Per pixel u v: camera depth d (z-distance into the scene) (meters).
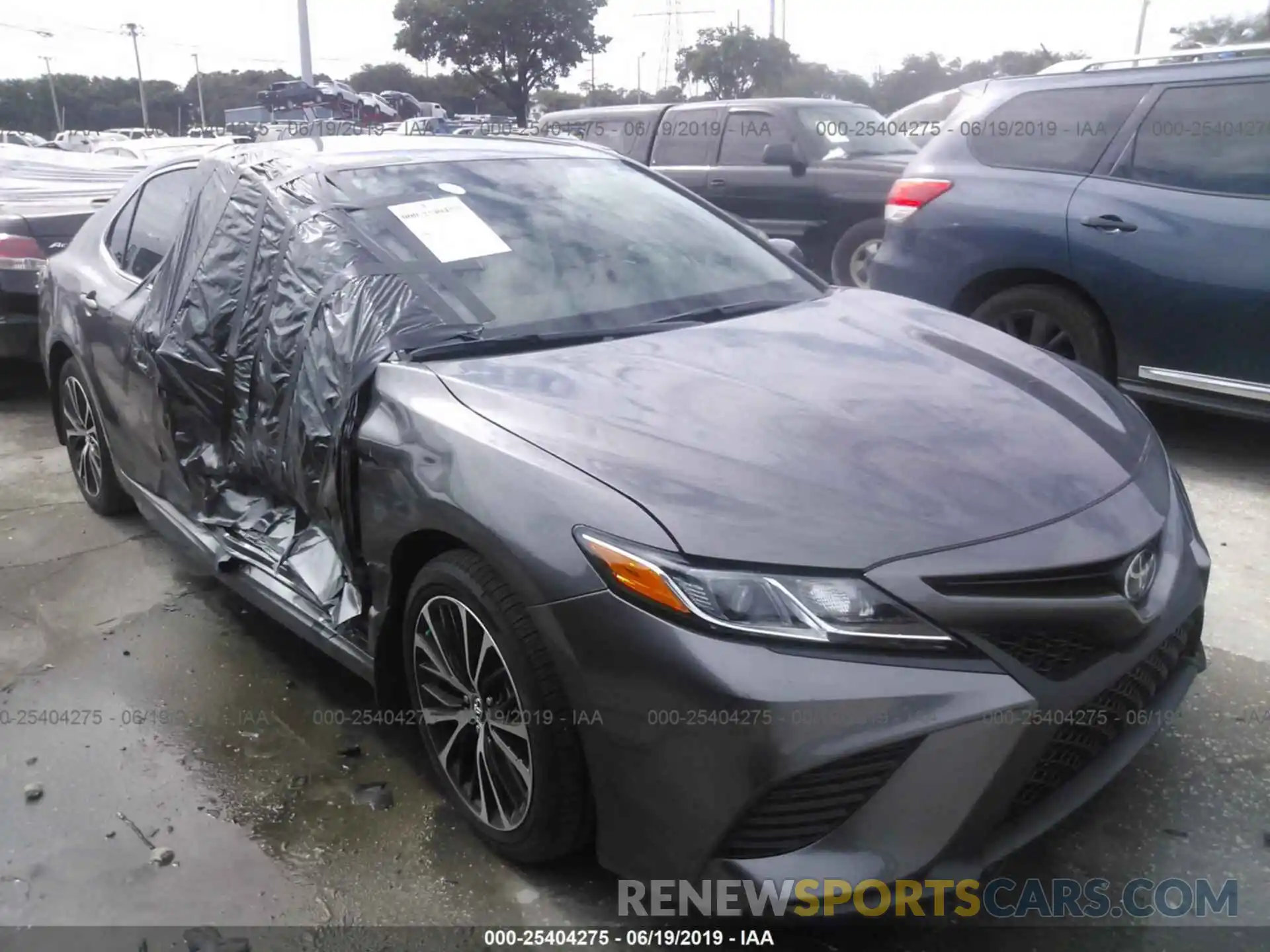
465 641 2.55
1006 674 2.13
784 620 2.09
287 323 3.19
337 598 3.01
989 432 2.58
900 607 2.10
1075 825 2.70
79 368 4.50
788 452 2.40
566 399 2.61
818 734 2.04
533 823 2.45
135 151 13.08
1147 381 5.07
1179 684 2.64
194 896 2.58
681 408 2.58
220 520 3.55
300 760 3.09
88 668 3.60
